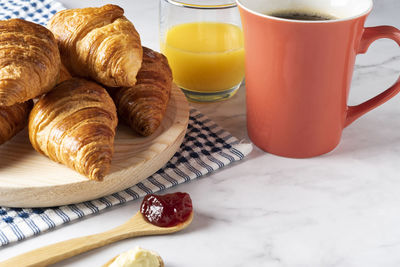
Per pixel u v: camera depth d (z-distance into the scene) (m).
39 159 0.62
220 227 0.60
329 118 0.65
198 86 0.73
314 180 0.64
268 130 0.66
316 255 0.58
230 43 0.71
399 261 0.57
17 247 0.58
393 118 0.72
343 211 0.61
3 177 0.60
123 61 0.63
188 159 0.66
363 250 0.58
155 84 0.66
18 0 0.90
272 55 0.62
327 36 0.60
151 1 0.95
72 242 0.57
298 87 0.62
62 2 0.92
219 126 0.70
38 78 0.61
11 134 0.64
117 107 0.66
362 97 0.75
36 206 0.60
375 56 0.82
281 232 0.59
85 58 0.64
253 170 0.65
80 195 0.60
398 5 0.91
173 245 0.58
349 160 0.66
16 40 0.61
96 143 0.60
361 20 0.60
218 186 0.64
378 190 0.63
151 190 0.62
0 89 0.59
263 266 0.57
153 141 0.65
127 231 0.58
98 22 0.65
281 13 0.66
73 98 0.62
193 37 0.71
